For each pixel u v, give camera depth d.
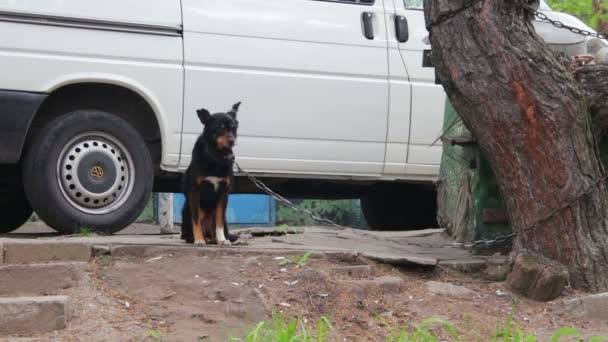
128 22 9.22
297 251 8.34
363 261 8.40
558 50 8.93
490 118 8.29
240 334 7.52
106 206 9.16
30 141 9.16
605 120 8.41
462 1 8.27
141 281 7.93
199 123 9.38
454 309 7.98
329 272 8.16
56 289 7.82
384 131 9.79
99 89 9.27
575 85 8.27
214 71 9.39
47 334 7.43
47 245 8.09
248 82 9.47
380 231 10.35
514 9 8.25
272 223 12.88
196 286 7.89
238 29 9.48
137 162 9.21
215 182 8.52
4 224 10.18
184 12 9.38
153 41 9.27
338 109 9.67
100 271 8.00
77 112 9.09
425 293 8.16
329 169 9.71
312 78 9.61
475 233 8.97
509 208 8.43
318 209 13.08
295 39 9.59
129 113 9.38
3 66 8.91
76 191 9.07
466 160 9.13
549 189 8.25
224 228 8.68
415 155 9.88
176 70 9.31
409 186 10.31
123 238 8.73
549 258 8.28
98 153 9.12
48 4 9.04
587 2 12.88
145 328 7.51
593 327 7.88
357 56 9.73
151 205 13.07
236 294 7.82
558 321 7.95
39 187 8.98
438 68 8.45
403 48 9.84
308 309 7.79
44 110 9.20
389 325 7.74
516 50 8.20
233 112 8.62
